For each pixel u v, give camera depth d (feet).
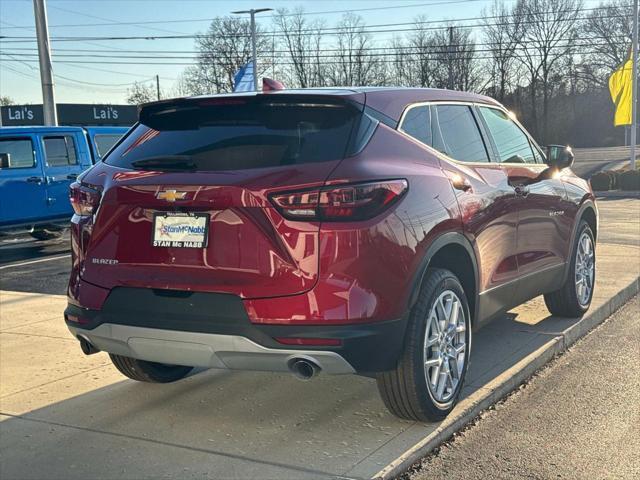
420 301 11.96
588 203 19.95
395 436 12.03
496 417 13.34
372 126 11.93
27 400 14.32
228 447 11.82
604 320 20.76
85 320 12.01
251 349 10.75
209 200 10.87
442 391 12.66
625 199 79.15
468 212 13.21
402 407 12.19
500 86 269.03
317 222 10.57
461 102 15.26
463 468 11.19
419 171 12.23
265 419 13.02
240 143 11.73
